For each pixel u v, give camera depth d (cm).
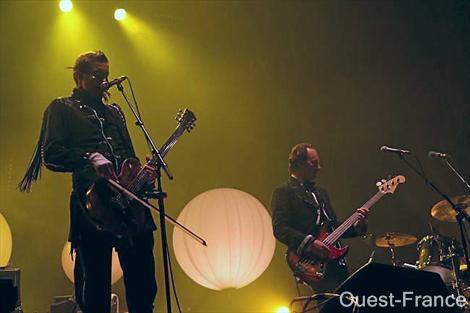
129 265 369
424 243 656
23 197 848
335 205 853
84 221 356
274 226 524
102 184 351
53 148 361
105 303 357
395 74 863
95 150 371
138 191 364
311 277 500
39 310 823
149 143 387
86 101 387
